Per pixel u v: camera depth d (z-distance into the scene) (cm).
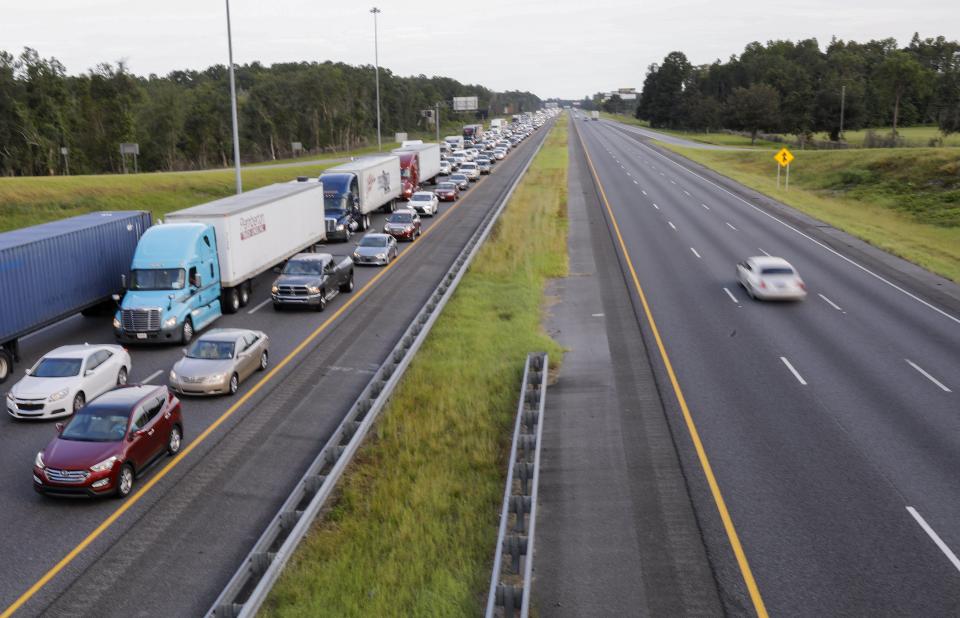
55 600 1200
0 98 8475
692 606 1157
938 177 6481
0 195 4847
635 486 1552
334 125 14388
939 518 1405
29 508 1500
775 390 2083
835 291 3231
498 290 3334
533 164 9388
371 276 3681
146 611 1177
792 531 1366
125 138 9925
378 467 1672
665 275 3553
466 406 1988
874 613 1136
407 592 1208
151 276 2603
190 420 1942
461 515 1453
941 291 3231
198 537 1393
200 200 5897
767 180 7744
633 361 2358
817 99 12900
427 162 7150
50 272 2481
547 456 1709
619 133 17088
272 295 3008
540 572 1252
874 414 1905
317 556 1322
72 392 1964
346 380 2244
